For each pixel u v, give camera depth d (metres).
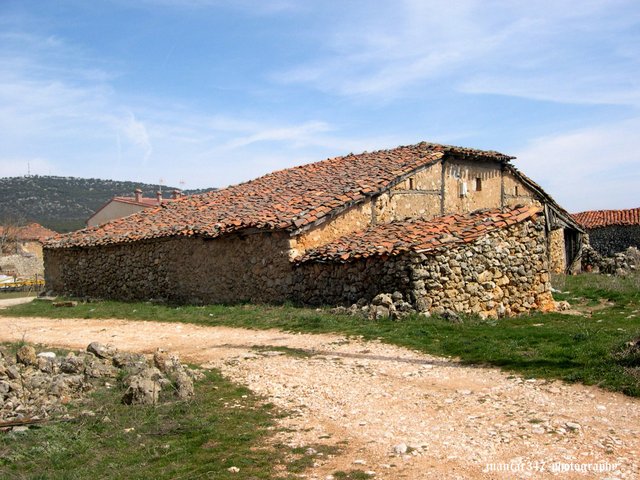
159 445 6.30
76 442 6.38
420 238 13.82
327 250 15.34
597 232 39.66
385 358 9.57
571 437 5.73
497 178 23.70
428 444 5.88
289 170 25.28
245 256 17.47
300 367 9.35
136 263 21.91
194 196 27.19
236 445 6.16
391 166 19.75
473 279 13.53
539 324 12.14
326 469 5.41
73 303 20.53
